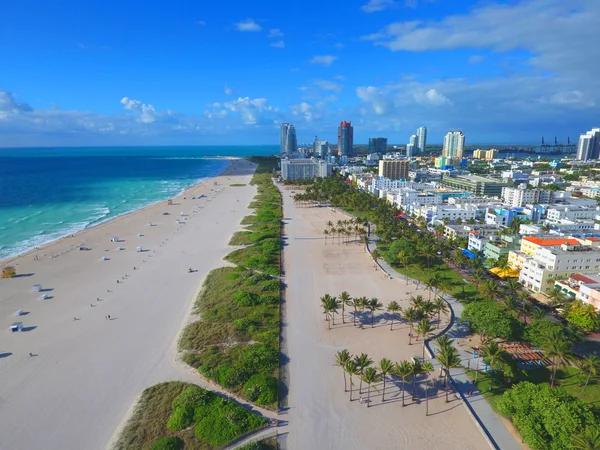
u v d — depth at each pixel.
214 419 87.62
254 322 133.62
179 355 115.88
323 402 95.88
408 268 189.25
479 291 153.50
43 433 86.50
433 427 87.62
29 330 132.12
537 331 112.69
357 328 132.12
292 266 196.12
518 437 83.62
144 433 85.25
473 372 106.25
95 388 101.62
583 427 74.75
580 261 153.12
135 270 190.75
